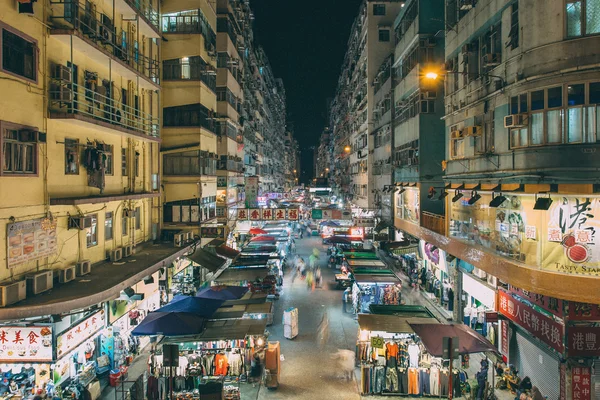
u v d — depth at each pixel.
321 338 18.59
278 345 14.77
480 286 17.25
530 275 11.88
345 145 64.56
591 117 10.98
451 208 19.25
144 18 18.73
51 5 12.79
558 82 11.46
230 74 35.22
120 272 14.67
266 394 13.83
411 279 27.42
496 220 14.29
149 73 21.72
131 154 18.88
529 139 12.13
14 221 11.11
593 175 10.92
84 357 14.07
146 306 19.05
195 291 24.50
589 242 10.86
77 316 12.98
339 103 75.75
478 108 15.81
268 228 43.03
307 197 94.56
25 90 11.59
